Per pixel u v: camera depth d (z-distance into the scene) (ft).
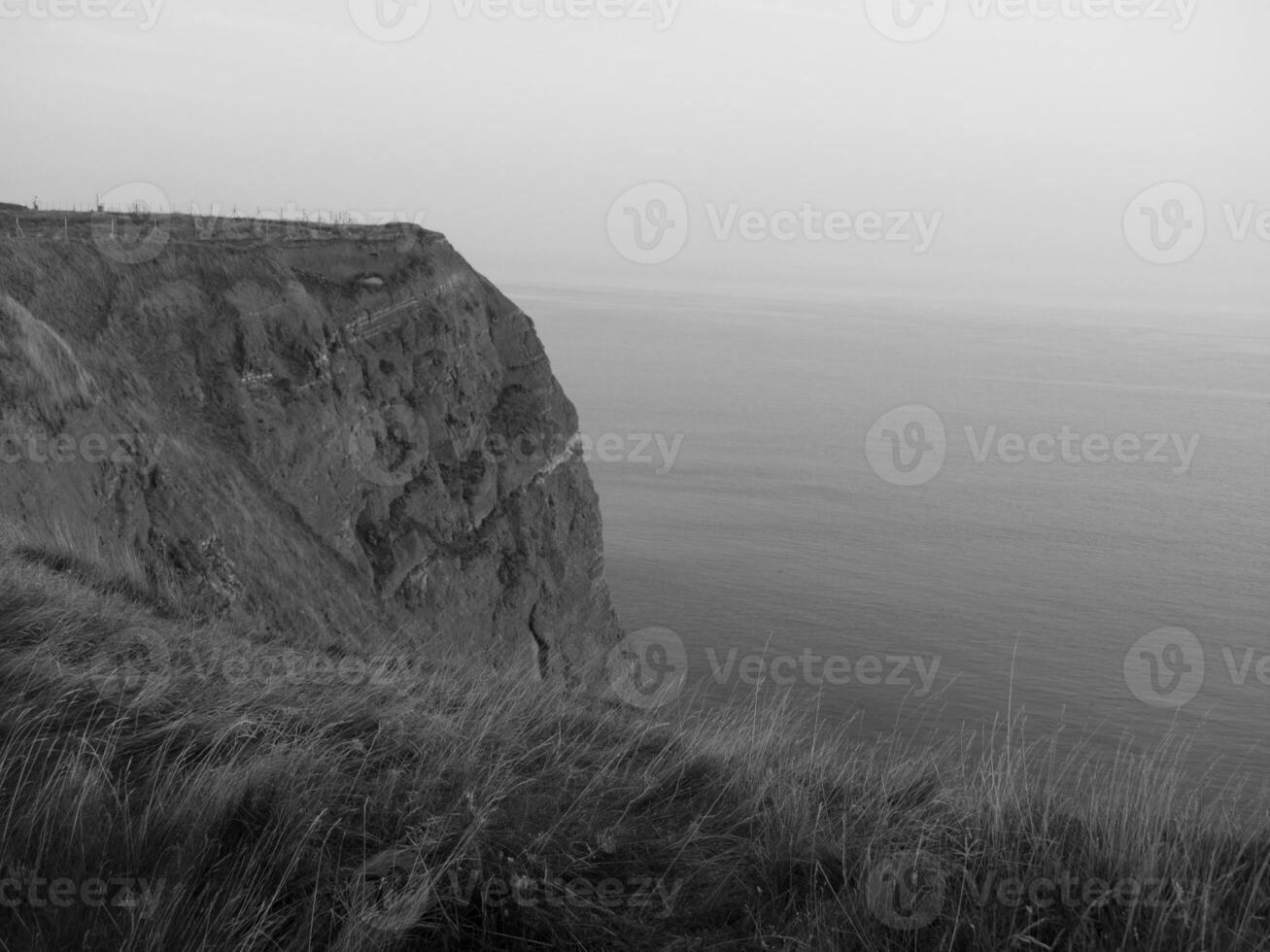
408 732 20.06
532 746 20.95
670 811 18.26
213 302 100.99
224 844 14.58
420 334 130.52
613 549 310.24
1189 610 283.59
